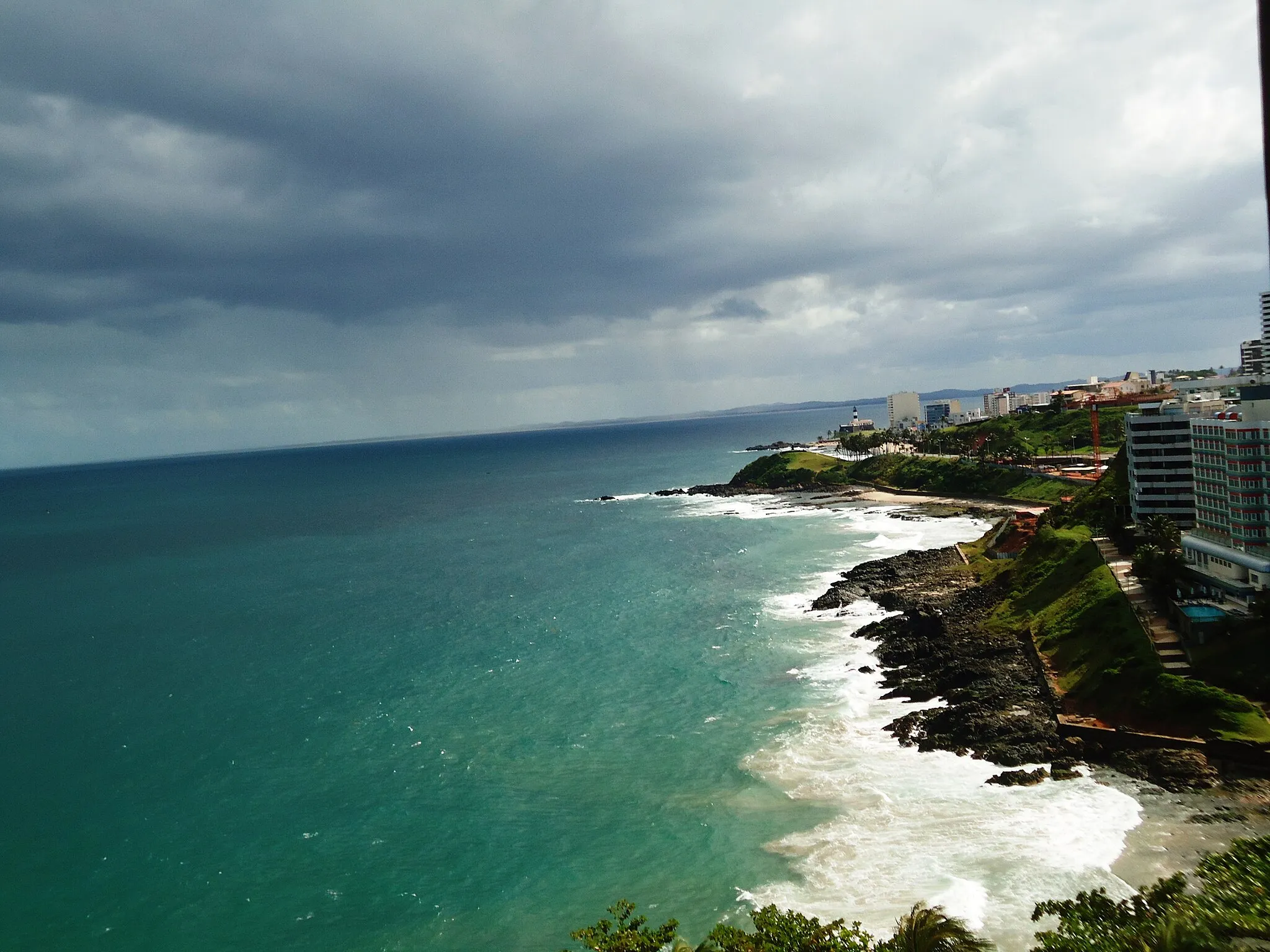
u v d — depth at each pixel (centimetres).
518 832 5941
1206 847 4934
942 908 3281
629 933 3241
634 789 6444
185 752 7675
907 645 9094
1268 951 3020
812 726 7362
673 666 9325
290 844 5953
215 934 4981
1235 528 8475
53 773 7331
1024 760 6291
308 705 8756
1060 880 4747
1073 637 8006
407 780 6869
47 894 5453
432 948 4759
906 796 5950
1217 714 6172
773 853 5366
